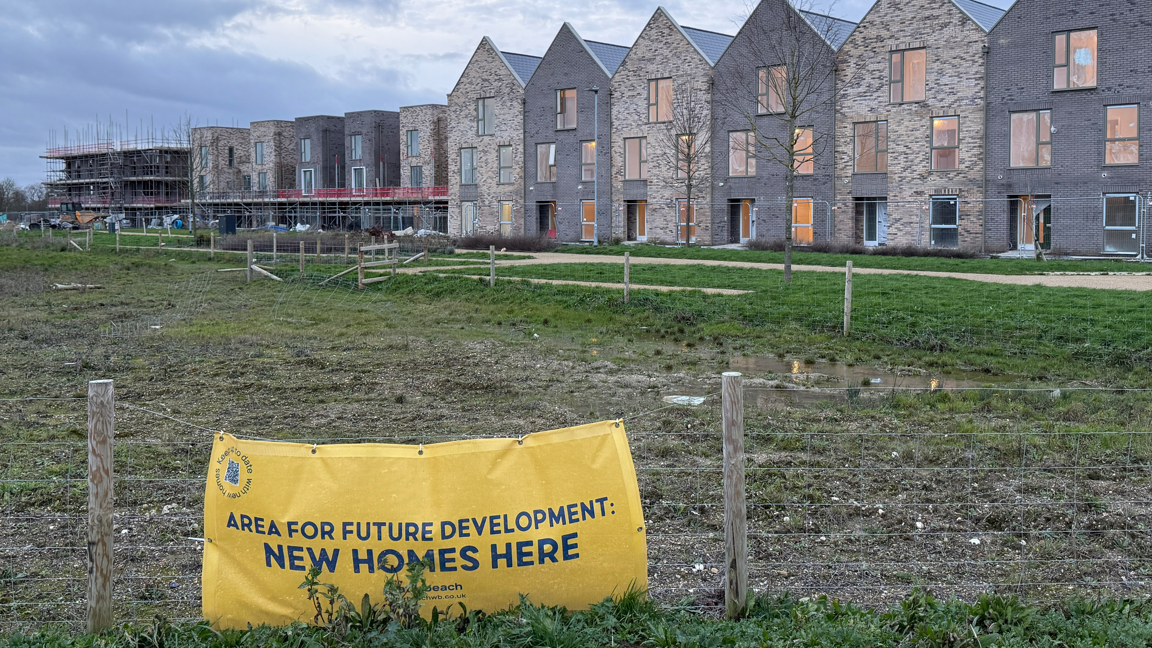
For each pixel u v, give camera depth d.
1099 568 6.23
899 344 15.65
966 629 5.14
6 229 56.88
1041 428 9.89
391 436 9.75
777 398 11.81
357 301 23.30
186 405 11.58
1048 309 17.17
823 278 23.28
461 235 52.81
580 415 10.90
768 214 41.19
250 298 23.98
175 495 7.76
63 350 15.92
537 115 49.09
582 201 47.75
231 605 5.18
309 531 5.16
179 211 80.56
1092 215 33.31
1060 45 33.59
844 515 7.18
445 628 5.01
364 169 68.50
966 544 6.66
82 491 7.85
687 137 41.81
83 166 93.38
